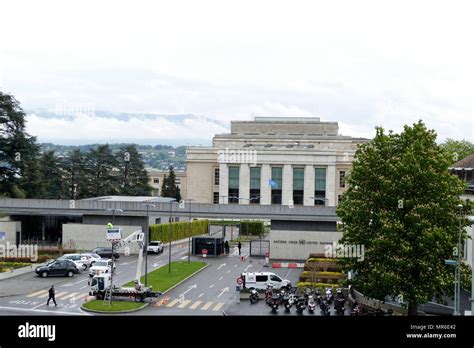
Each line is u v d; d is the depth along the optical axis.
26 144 121.81
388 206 55.25
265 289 67.44
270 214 99.38
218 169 170.12
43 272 75.88
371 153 57.47
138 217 101.81
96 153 168.00
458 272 50.50
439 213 53.19
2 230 101.69
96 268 76.38
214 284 74.25
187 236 124.56
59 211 104.12
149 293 62.25
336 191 166.12
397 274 52.69
